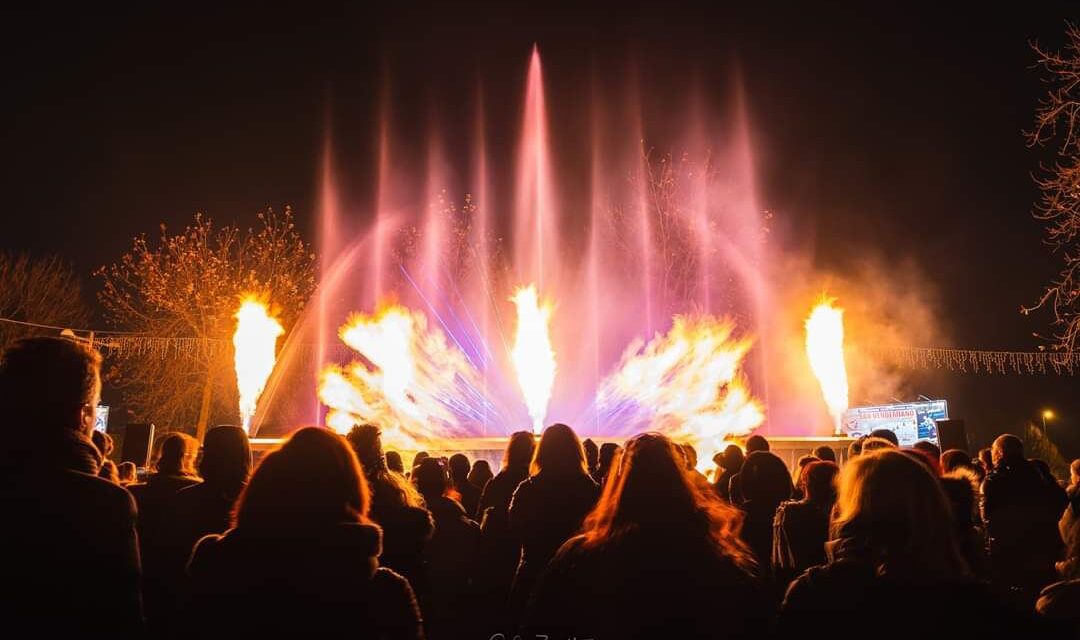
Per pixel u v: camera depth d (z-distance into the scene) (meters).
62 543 2.65
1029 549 5.42
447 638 5.62
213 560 2.94
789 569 4.81
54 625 2.59
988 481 5.92
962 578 2.93
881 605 2.87
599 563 3.10
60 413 2.92
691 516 3.18
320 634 2.81
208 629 2.84
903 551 2.93
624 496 3.23
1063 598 3.37
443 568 5.68
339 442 3.15
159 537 4.57
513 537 5.15
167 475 5.17
